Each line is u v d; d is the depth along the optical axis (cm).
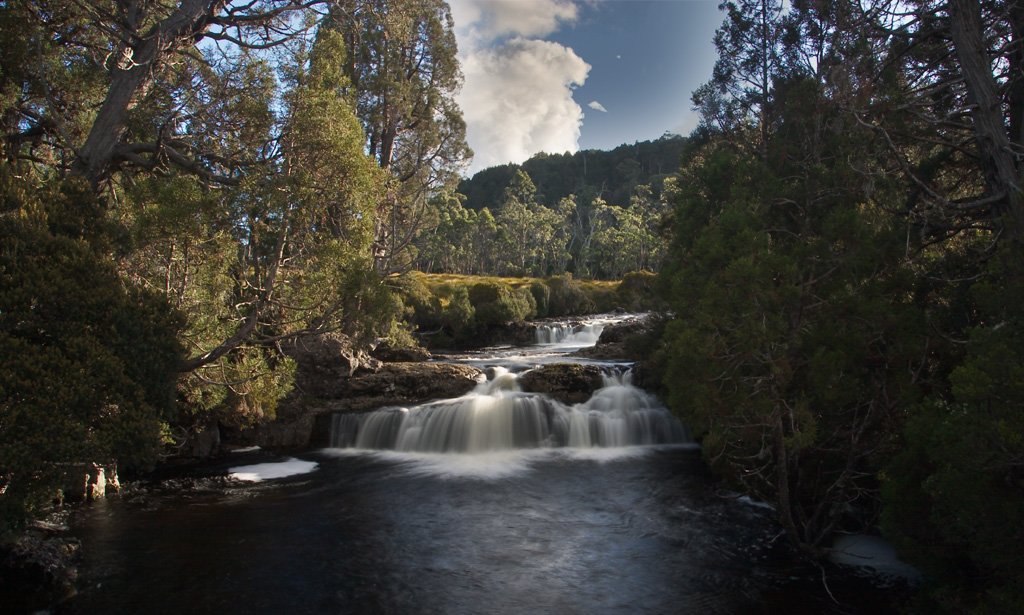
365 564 1048
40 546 975
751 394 920
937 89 963
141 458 797
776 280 953
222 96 1213
